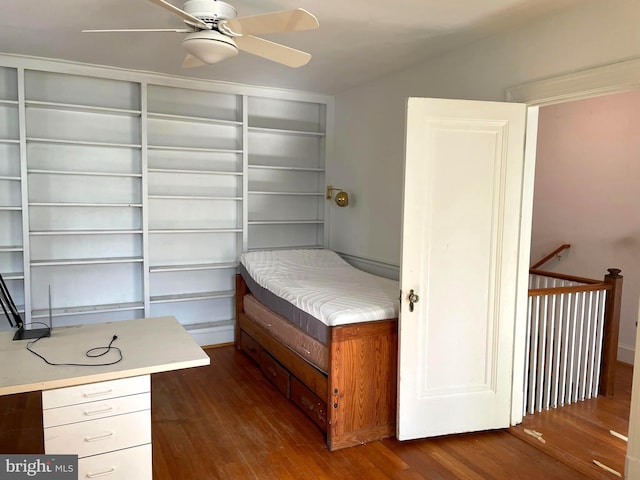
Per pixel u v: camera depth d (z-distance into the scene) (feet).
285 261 14.15
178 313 15.19
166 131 14.46
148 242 14.10
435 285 9.00
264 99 15.83
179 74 13.37
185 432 9.43
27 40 10.52
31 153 12.82
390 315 9.21
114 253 14.08
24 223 12.15
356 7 8.33
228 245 15.81
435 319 9.05
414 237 8.77
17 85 12.12
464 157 8.92
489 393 9.46
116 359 6.52
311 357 9.74
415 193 8.71
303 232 16.97
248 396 11.23
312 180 16.88
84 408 6.01
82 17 9.08
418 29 9.39
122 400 6.22
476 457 8.59
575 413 10.48
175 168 14.67
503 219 9.16
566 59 8.29
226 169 15.43
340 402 8.79
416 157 8.66
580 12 8.02
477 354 9.36
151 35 10.04
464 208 9.01
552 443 9.09
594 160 14.52
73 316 13.67
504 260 9.23
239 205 15.49
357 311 8.97
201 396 11.20
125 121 13.85
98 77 12.81
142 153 13.41
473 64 10.25
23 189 12.09
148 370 6.27
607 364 11.39
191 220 15.11
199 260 15.37
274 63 12.07
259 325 12.92
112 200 13.92
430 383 9.14
